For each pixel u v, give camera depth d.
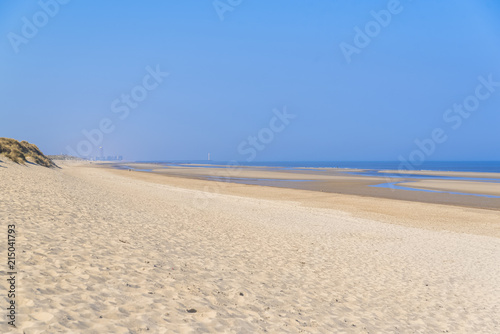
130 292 5.88
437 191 37.66
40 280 5.48
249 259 10.08
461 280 10.27
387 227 18.45
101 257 7.40
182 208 19.48
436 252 13.59
